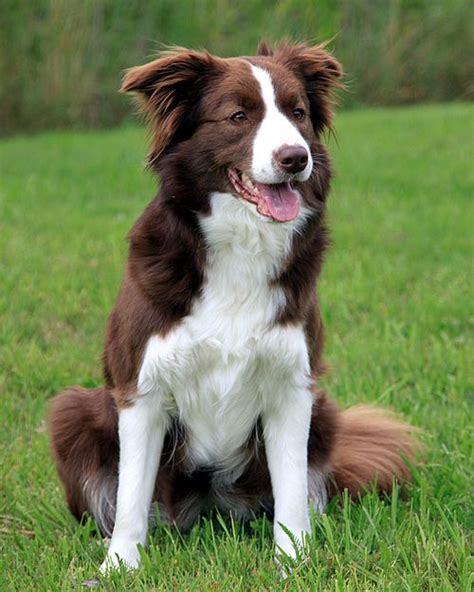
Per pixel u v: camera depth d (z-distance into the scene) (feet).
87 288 33.81
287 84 17.65
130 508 17.29
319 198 17.99
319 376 18.44
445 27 87.86
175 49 18.86
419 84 89.92
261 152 16.76
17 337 29.17
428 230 41.63
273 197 16.90
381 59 87.66
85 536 18.26
